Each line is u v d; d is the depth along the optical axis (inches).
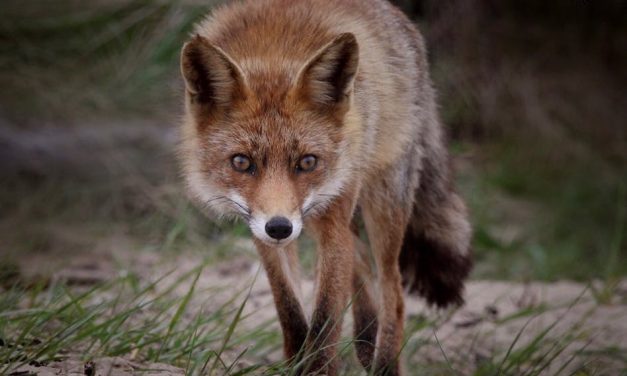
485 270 551.2
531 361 362.0
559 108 788.0
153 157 603.8
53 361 276.8
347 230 305.1
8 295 336.8
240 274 467.5
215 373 290.7
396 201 337.4
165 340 299.1
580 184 719.1
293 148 289.4
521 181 712.4
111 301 339.6
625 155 764.6
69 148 602.2
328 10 327.9
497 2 810.2
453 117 753.6
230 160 292.5
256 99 293.1
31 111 632.4
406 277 383.2
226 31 322.0
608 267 534.0
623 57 829.8
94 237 521.3
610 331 406.9
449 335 388.8
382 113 323.3
